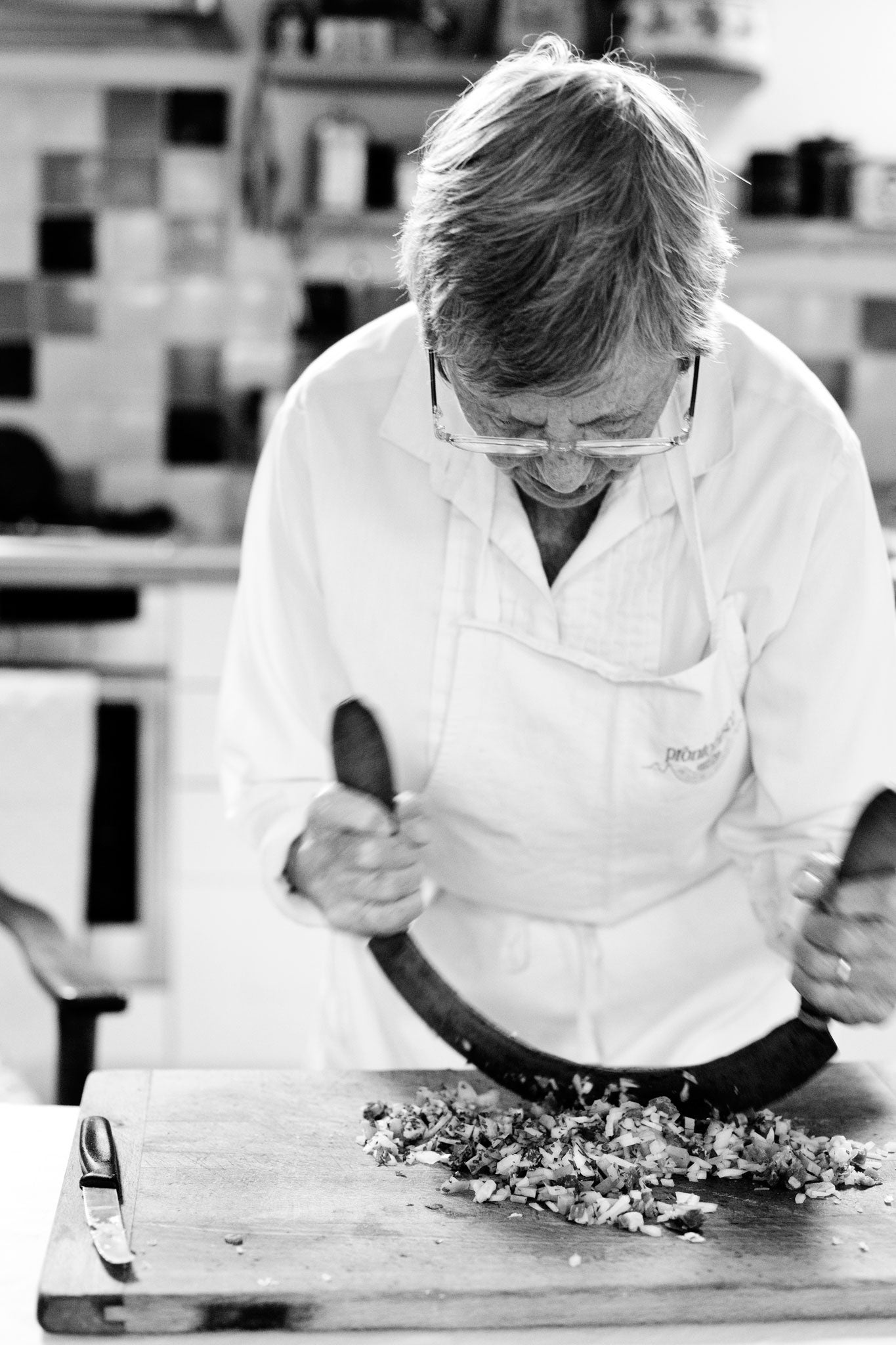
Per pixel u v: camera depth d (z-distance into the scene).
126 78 3.55
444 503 1.20
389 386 1.22
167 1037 3.08
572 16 3.19
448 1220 0.91
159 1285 0.82
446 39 3.31
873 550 1.18
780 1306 0.84
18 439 3.62
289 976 3.08
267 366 3.65
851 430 1.20
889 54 3.46
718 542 1.18
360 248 3.59
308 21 3.32
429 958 1.34
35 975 1.58
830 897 0.99
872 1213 0.93
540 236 0.88
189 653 3.04
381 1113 1.05
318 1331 0.82
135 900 3.07
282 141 3.48
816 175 3.29
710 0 3.17
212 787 3.05
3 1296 0.85
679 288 0.91
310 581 1.25
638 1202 0.92
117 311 3.63
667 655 1.20
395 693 1.24
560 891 1.30
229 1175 0.96
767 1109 1.07
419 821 1.05
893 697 1.20
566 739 1.21
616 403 0.94
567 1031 1.31
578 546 1.19
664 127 0.94
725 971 1.31
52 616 3.02
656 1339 0.82
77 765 2.92
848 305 3.56
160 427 3.66
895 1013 1.05
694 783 1.23
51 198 3.60
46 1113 1.08
